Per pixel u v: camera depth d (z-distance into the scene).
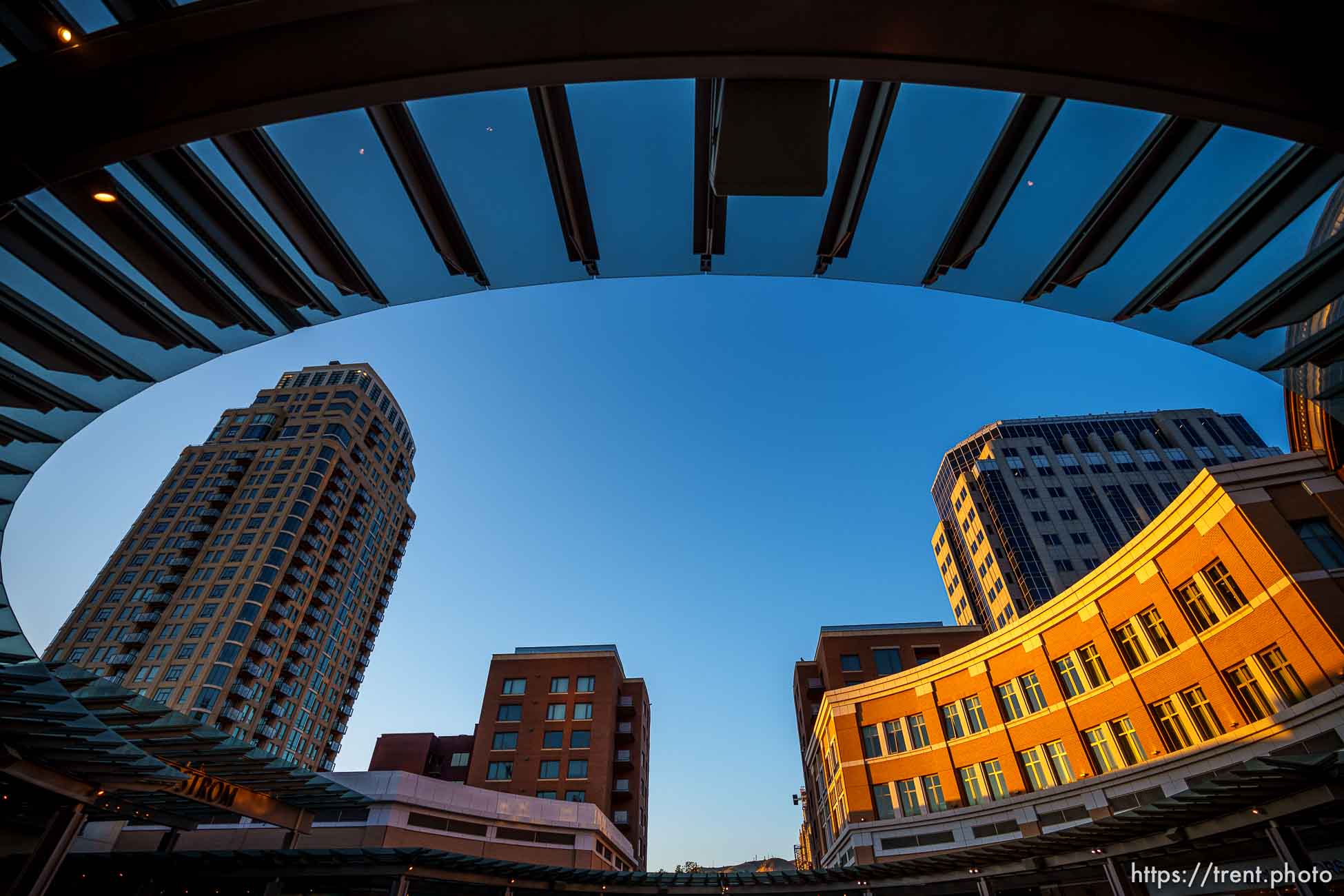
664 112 4.25
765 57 3.33
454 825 37.62
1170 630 26.55
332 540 96.00
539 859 39.34
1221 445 86.81
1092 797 28.55
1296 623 21.94
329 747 91.62
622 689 71.44
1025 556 76.94
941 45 3.30
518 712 63.16
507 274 5.24
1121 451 87.62
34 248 4.42
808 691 61.00
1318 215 4.35
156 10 3.48
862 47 3.30
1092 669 30.27
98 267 4.61
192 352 5.33
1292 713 21.59
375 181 4.51
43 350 4.98
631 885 32.25
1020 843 25.52
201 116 3.38
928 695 37.53
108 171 4.09
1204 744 24.44
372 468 109.19
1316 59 3.29
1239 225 4.52
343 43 3.29
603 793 57.94
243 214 4.53
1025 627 33.44
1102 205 4.64
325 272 5.00
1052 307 5.51
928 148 4.46
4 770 17.19
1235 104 3.41
